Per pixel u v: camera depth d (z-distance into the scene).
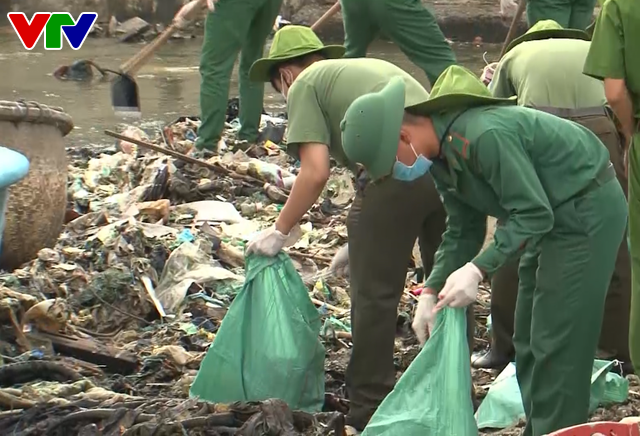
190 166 19.72
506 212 8.39
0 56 44.53
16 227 13.00
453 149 8.23
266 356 10.05
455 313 8.28
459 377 8.21
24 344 11.42
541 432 8.98
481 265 8.05
